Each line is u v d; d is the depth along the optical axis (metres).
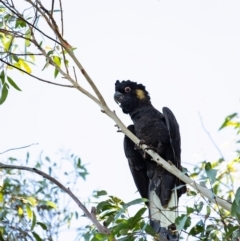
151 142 12.77
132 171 13.03
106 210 10.39
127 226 9.28
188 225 9.52
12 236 13.11
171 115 12.67
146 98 13.62
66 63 11.70
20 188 14.57
